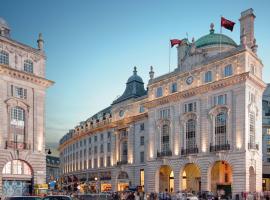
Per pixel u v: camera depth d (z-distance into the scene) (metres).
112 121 85.50
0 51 48.38
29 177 49.81
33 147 50.69
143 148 74.81
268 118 93.25
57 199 29.17
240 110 53.06
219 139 55.66
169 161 63.09
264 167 80.38
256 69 56.75
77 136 106.56
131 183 76.44
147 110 73.12
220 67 57.16
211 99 57.78
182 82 63.28
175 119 63.50
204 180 56.38
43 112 53.12
